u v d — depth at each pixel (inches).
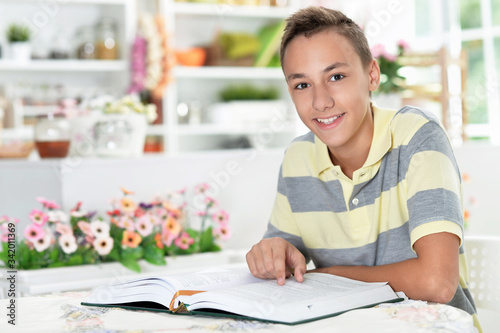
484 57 149.3
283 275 37.8
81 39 150.3
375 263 43.6
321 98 39.1
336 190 43.9
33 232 68.9
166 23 157.0
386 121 43.2
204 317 33.4
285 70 40.8
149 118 84.8
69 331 31.1
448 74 117.6
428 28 159.2
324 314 32.1
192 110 161.2
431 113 43.5
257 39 167.9
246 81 174.9
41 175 77.5
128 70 150.9
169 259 73.4
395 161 42.2
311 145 46.6
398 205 42.1
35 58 145.9
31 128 138.3
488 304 50.9
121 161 77.7
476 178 109.6
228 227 79.4
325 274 40.3
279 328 30.2
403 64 111.7
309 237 46.9
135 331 30.4
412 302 34.2
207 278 37.8
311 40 39.1
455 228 37.8
